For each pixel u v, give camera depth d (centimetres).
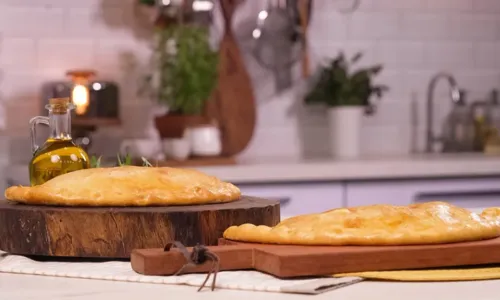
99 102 306
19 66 328
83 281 93
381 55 375
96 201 109
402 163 304
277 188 292
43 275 98
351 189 300
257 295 82
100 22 336
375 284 88
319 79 364
